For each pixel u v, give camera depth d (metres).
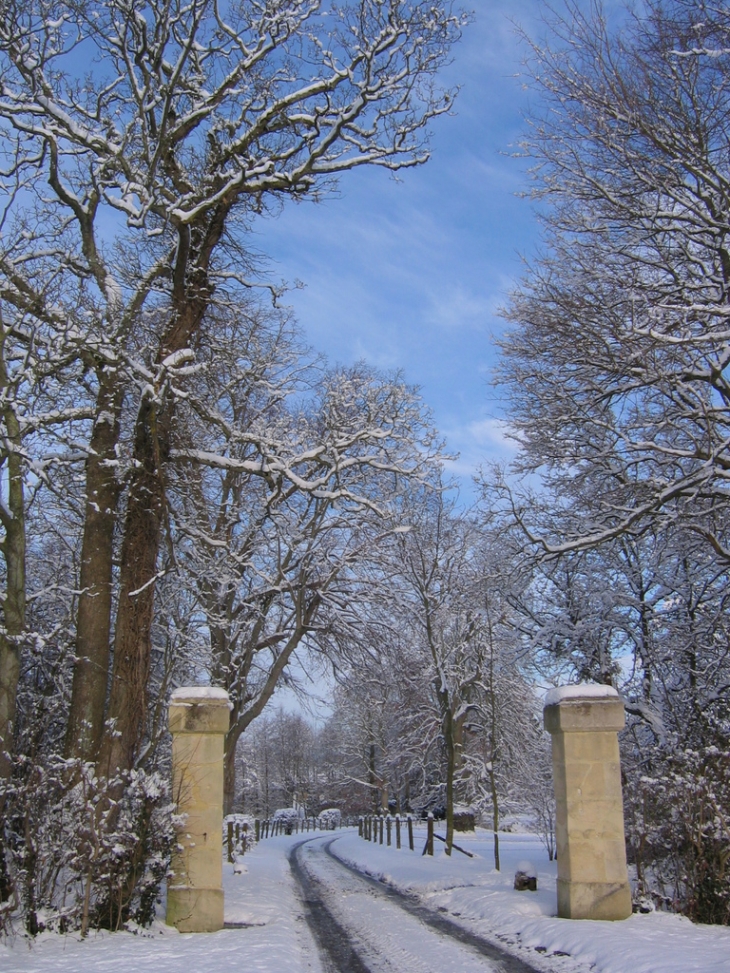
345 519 21.52
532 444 16.89
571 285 15.71
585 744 10.88
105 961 8.36
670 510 14.93
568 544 14.91
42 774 10.19
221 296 17.92
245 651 22.86
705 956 7.82
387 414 18.55
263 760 74.56
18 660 11.77
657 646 18.08
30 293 13.34
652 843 11.28
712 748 11.16
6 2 13.06
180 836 10.88
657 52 14.18
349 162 15.17
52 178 13.80
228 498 22.31
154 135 14.09
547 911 11.27
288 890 15.84
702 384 14.29
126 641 13.16
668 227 14.33
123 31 13.22
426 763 34.25
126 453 13.53
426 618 22.50
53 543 17.86
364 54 14.37
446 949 9.55
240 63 14.48
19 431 12.11
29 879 9.80
